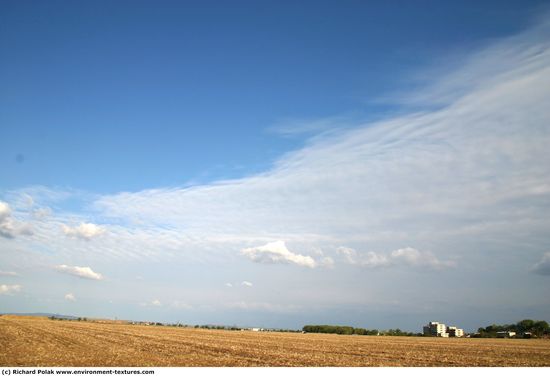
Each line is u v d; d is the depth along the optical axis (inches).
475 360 1972.2
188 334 4101.9
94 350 1908.2
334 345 3011.8
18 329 3464.6
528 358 2126.0
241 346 2529.5
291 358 1860.2
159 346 2290.8
